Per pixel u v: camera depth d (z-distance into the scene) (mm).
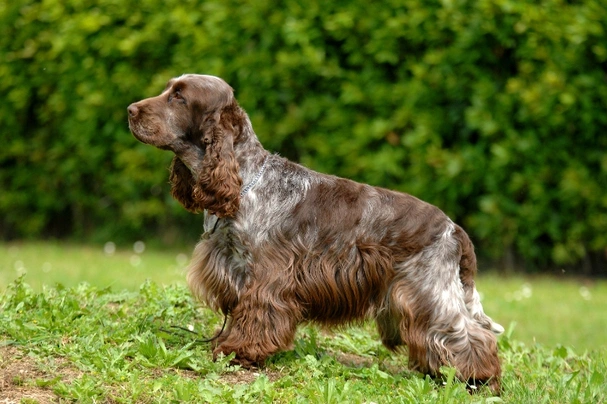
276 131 11898
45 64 13180
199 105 5875
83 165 13391
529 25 10664
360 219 5957
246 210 5863
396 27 10977
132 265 11617
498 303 10250
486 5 10664
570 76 10820
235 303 6004
